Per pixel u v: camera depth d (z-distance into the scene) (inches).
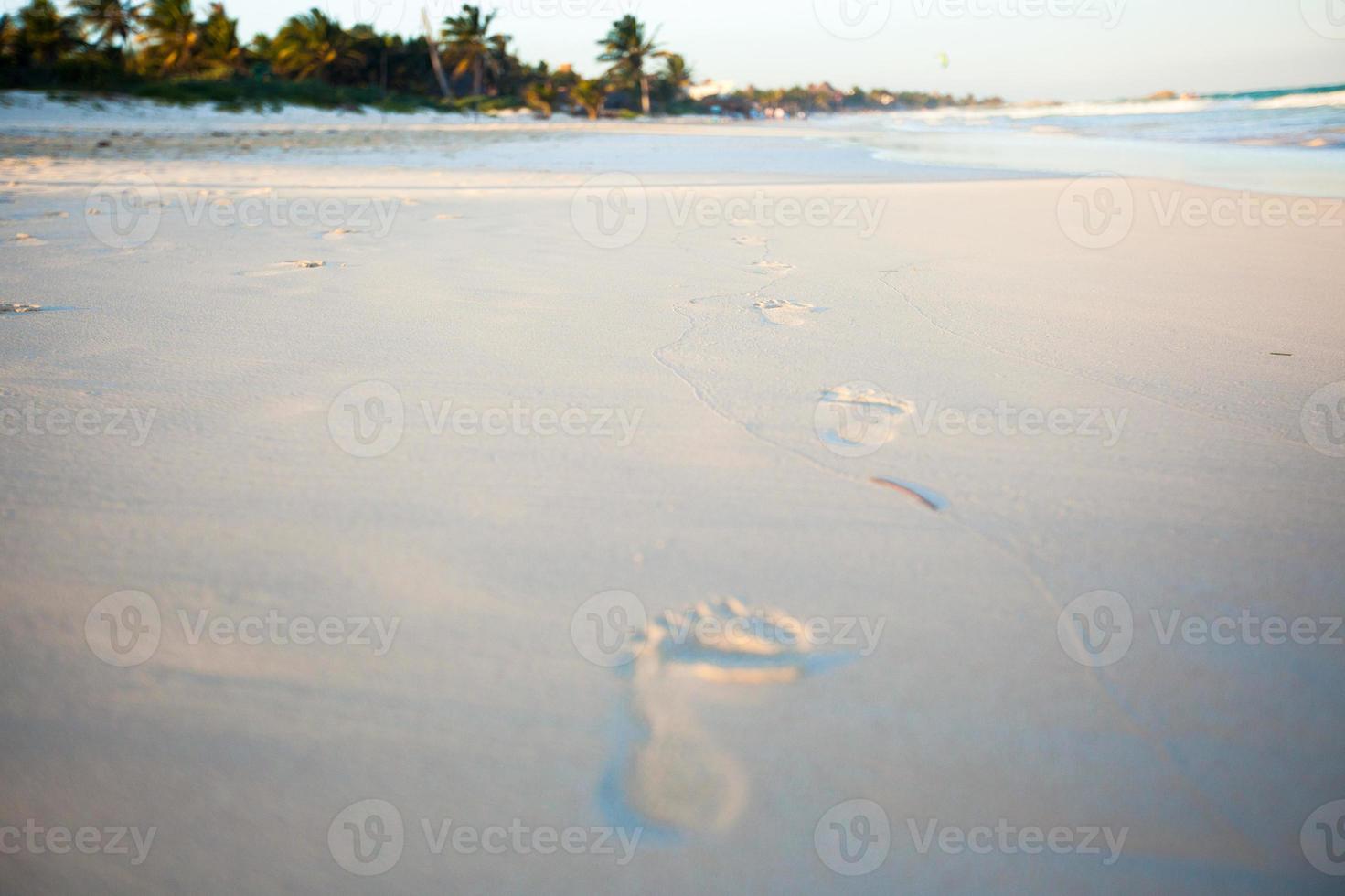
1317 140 501.7
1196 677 43.2
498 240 160.7
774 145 637.9
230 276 126.3
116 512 57.2
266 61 1408.7
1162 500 60.4
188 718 40.6
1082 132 812.6
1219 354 92.7
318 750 39.0
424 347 92.1
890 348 93.3
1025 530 56.3
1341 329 102.6
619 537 54.9
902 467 64.9
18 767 38.0
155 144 491.5
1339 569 52.3
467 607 48.0
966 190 266.8
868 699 41.4
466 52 1637.6
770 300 114.7
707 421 72.8
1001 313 109.5
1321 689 42.6
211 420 72.0
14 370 83.1
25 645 44.9
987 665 43.8
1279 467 65.4
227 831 35.4
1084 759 38.7
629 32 1833.2
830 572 51.3
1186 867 34.3
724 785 37.0
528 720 40.3
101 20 1228.5
